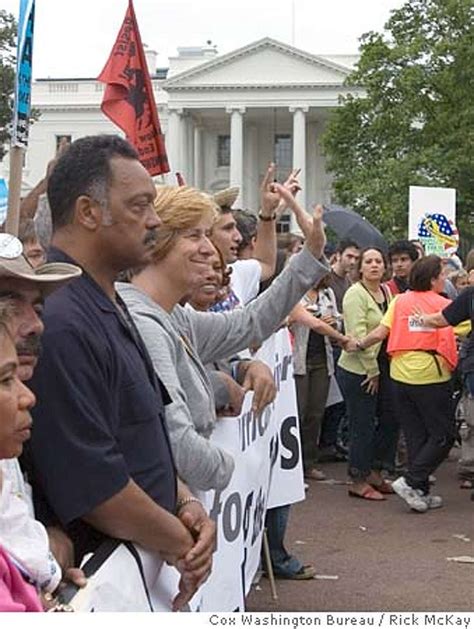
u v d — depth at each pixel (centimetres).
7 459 211
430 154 4212
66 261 264
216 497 351
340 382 788
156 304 312
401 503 775
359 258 861
